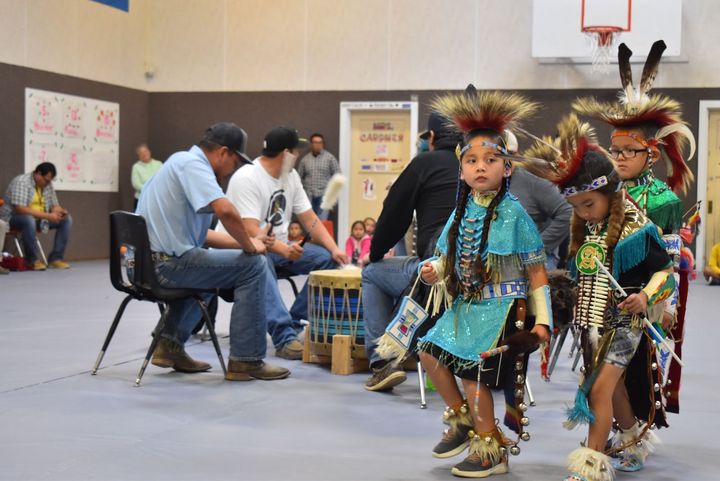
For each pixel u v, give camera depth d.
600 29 14.97
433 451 3.73
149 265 5.34
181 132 17.64
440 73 16.36
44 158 15.09
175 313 5.70
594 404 3.40
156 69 17.72
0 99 14.17
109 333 5.62
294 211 7.00
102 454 3.82
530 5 15.88
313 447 4.00
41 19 14.93
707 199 15.30
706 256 15.34
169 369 5.86
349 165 16.98
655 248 3.41
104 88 16.53
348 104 16.80
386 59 16.61
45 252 15.24
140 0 17.50
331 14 16.86
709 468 3.77
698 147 15.14
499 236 3.43
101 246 16.59
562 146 3.45
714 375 5.92
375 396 5.17
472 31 16.17
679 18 14.73
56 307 9.07
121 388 5.21
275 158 6.66
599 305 3.42
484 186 3.44
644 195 3.78
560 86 15.70
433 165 5.16
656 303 3.44
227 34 17.39
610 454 3.70
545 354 3.46
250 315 5.52
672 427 4.49
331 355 6.01
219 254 5.52
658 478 3.62
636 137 3.83
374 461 3.79
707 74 15.06
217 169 5.68
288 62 17.09
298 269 7.01
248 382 5.50
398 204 5.24
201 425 4.38
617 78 15.42
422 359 3.66
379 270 5.42
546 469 3.70
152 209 5.54
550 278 3.53
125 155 17.19
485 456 3.56
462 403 3.66
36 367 5.80
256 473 3.58
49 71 15.15
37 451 3.85
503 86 16.02
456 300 3.59
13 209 13.62
